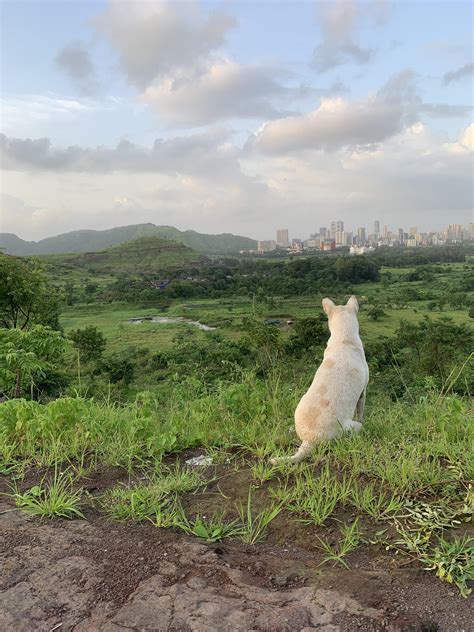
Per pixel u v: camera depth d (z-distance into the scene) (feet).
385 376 62.59
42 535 9.62
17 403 15.98
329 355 14.57
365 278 408.87
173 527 9.93
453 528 9.37
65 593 7.84
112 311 302.04
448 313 241.35
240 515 10.28
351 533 9.19
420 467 11.56
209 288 373.20
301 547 9.11
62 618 7.31
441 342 121.49
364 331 183.01
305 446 12.98
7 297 66.80
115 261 628.69
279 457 12.60
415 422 15.44
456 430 14.01
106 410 17.65
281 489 11.30
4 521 10.23
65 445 14.40
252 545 9.21
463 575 7.77
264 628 6.86
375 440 14.06
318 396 13.53
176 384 24.84
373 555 8.73
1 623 7.24
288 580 8.00
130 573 8.28
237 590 7.73
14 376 24.81
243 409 17.76
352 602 7.33
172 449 14.56
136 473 12.99
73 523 10.14
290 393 19.48
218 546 9.14
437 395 18.29
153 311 295.69
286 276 398.42
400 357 115.96
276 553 8.93
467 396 18.89
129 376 102.37
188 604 7.42
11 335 23.97
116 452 13.85
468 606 7.20
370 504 10.14
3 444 14.21
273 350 60.95
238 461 13.56
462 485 11.02
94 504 11.07
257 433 15.29
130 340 189.06
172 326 224.94
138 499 10.77
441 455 12.72
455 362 96.48
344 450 12.49
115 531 9.77
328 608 7.22
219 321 233.55
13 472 13.12
